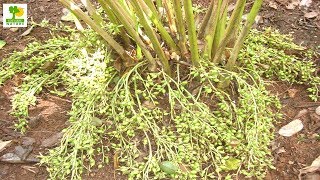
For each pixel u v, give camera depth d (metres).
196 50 0.97
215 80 0.96
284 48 1.18
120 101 0.99
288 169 0.94
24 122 1.00
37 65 1.11
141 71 1.03
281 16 1.33
